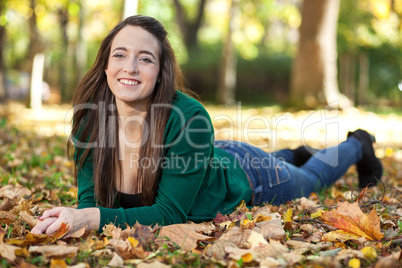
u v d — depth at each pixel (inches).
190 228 116.5
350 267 96.3
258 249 103.7
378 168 189.9
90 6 1022.4
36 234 107.7
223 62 958.4
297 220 133.7
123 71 119.3
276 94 1149.1
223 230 123.9
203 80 1120.2
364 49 978.1
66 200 165.9
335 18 687.1
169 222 122.8
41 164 233.0
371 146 187.9
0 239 104.4
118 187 130.7
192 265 100.0
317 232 122.3
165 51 124.0
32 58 692.7
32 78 690.8
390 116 653.3
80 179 134.1
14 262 96.2
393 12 858.1
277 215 131.6
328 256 99.9
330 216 125.9
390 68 985.5
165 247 108.7
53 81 1245.7
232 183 140.3
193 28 1254.9
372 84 969.5
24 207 139.3
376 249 109.0
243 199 143.0
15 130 364.2
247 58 1141.1
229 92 966.4
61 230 110.5
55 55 1019.3
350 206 118.3
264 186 148.7
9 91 1018.7
